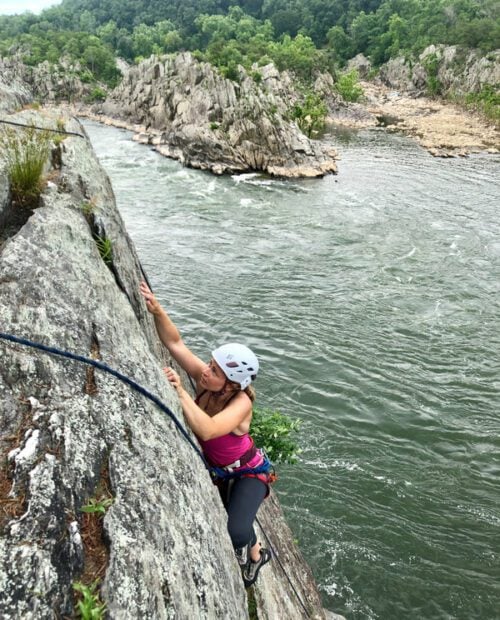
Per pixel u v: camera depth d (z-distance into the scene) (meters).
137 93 80.31
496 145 61.41
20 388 3.26
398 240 30.19
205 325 20.53
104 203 6.95
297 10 175.12
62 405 3.25
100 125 79.75
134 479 3.10
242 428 4.16
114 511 2.83
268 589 5.77
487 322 21.48
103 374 3.70
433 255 28.14
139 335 4.71
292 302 22.56
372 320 21.33
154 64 79.19
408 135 69.75
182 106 65.88
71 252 4.91
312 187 42.25
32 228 4.86
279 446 9.37
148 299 4.62
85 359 3.62
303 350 19.05
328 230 31.73
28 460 2.86
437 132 71.75
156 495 3.13
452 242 30.06
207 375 4.09
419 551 11.55
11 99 10.05
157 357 5.77
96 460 3.06
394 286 24.45
